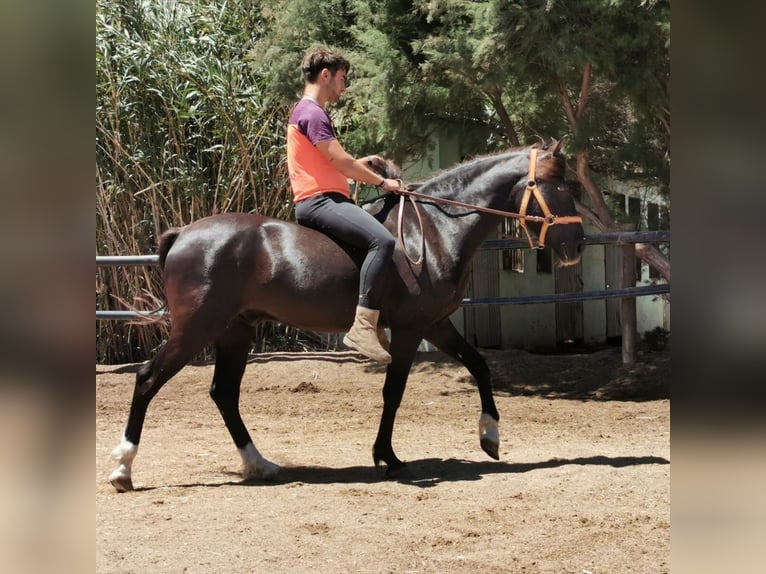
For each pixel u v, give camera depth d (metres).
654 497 4.96
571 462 5.94
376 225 5.26
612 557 4.00
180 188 10.41
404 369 5.53
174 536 4.30
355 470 5.84
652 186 9.19
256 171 10.61
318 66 5.43
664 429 7.18
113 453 5.23
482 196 5.62
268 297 5.41
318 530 4.39
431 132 9.91
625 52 7.77
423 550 4.11
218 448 6.67
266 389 9.23
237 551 4.08
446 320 5.87
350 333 5.20
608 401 8.51
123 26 10.35
